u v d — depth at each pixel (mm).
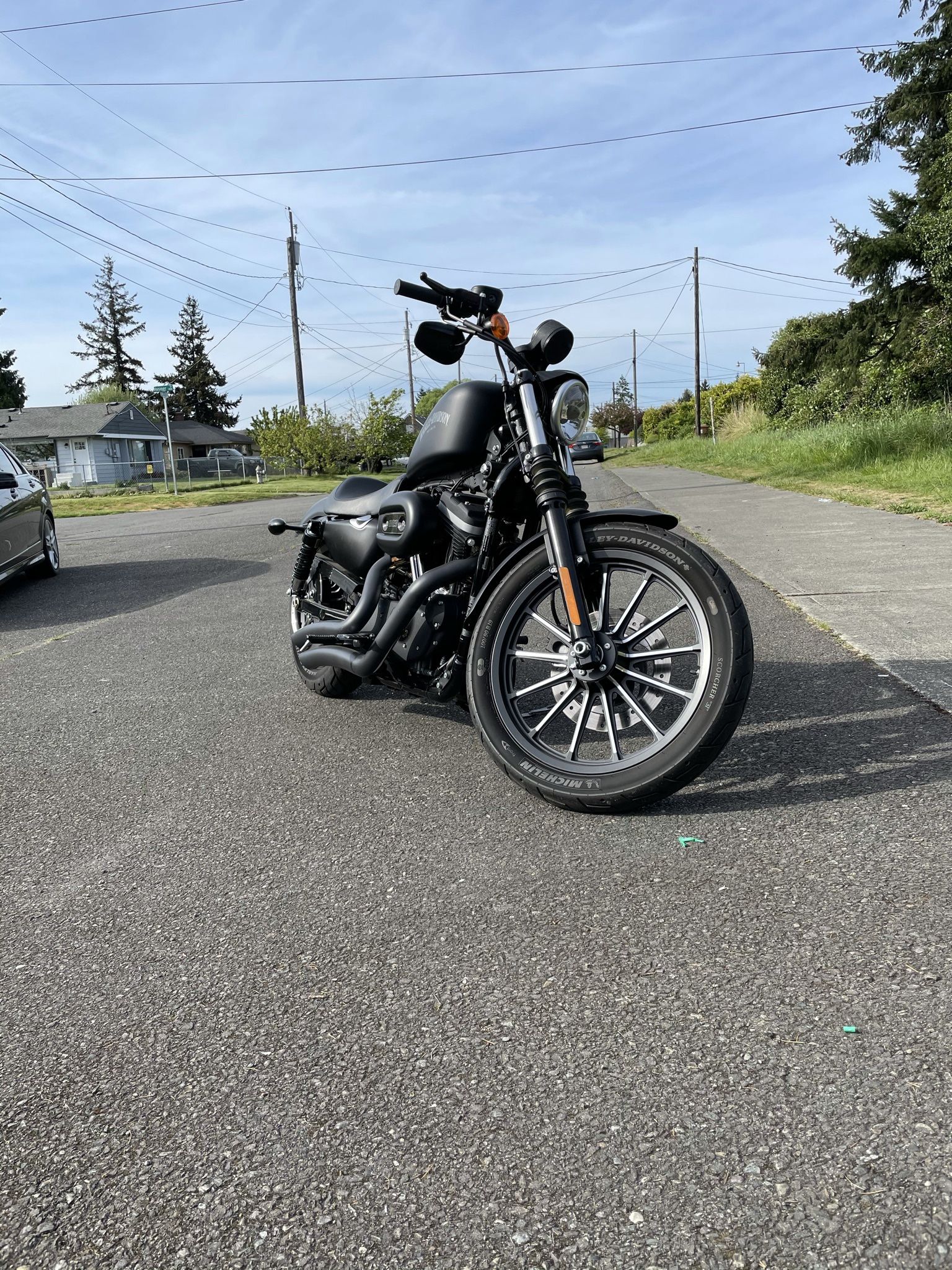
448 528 3049
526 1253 1207
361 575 3646
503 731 2715
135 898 2311
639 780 2494
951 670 3639
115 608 6934
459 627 2977
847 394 22578
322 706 3955
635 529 2582
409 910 2148
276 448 35906
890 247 20906
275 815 2789
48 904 2307
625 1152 1363
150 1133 1487
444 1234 1248
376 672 3248
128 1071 1648
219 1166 1405
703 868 2230
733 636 2434
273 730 3639
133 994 1893
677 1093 1477
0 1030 1799
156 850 2590
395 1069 1595
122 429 52469
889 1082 1456
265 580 7723
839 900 2023
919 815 2398
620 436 83188
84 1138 1488
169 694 4301
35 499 8523
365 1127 1461
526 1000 1762
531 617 2814
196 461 45281
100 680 4656
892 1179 1269
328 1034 1707
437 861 2393
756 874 2172
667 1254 1186
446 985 1836
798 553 6812
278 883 2338
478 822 2627
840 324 23594
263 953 2012
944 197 18359
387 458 36500
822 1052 1539
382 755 3268
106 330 81812
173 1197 1351
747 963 1816
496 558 2973
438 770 3090
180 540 11508
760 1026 1623
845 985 1715
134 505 19891
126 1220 1314
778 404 27734
